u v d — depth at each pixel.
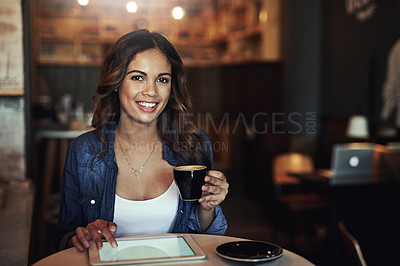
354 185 3.78
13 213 2.25
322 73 6.02
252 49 6.98
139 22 7.82
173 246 1.38
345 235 1.78
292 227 4.41
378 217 3.85
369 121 5.04
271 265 1.23
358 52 5.23
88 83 7.91
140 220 1.74
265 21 6.33
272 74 6.38
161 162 1.82
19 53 2.65
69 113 6.39
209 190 1.50
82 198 1.77
